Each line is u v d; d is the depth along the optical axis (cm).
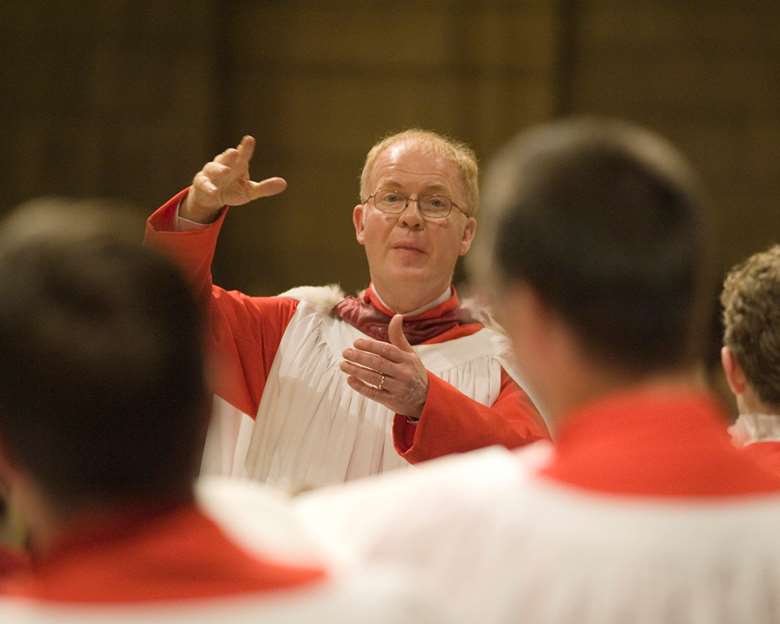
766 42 3350
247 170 1093
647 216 441
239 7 3422
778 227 3338
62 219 403
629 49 3381
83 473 384
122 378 379
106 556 380
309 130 3425
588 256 437
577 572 421
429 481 468
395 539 453
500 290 462
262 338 1235
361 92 3416
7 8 3344
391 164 1252
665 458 434
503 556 432
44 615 369
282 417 1209
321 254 3428
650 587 415
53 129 3356
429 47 3406
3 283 384
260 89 3428
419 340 1258
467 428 1086
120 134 3359
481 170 3384
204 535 389
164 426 389
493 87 3394
